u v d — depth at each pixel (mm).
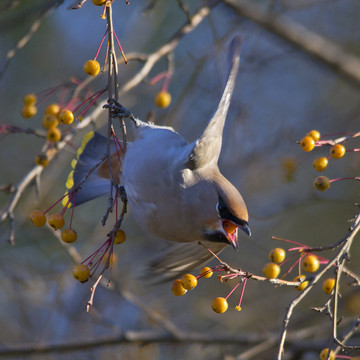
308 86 14961
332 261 6227
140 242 12961
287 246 13766
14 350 10344
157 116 12625
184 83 13047
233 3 12484
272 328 12414
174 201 6984
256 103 14648
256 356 11039
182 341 10547
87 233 12844
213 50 11617
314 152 12016
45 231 12086
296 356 10758
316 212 13984
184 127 13203
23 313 11703
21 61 13672
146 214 7195
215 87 11703
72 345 10445
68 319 12109
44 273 12133
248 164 13586
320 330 10992
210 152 6902
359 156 12625
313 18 14648
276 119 14438
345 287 13148
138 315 12281
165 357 12250
